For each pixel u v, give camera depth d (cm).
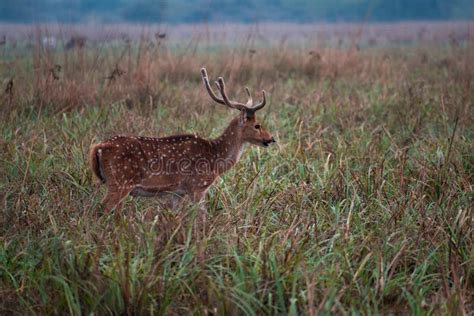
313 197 1548
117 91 2456
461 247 1293
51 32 3080
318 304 1114
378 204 1478
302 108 2425
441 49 5016
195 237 1251
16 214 1362
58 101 2297
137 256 1172
